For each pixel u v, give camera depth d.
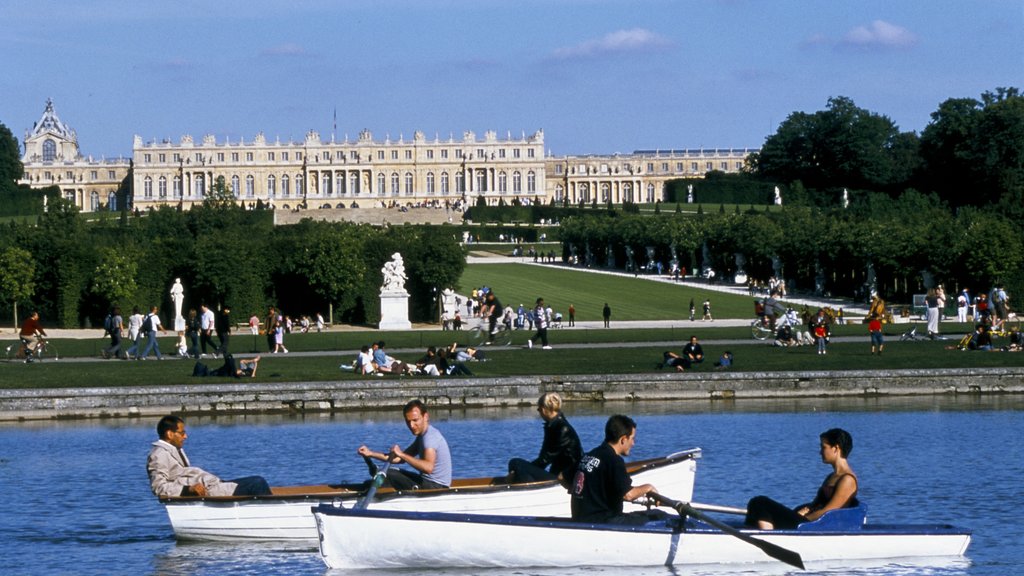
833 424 54.56
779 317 93.75
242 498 34.56
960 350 74.62
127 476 44.56
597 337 91.38
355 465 46.03
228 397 60.66
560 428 33.62
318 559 33.28
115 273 110.88
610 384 63.31
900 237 133.25
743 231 165.12
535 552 31.45
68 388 59.59
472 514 31.55
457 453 48.16
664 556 31.64
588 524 31.19
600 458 31.23
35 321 77.56
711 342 86.00
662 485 35.72
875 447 48.41
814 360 70.38
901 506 38.31
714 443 49.78
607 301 136.00
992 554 33.19
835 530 32.03
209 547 34.72
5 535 36.09
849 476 32.41
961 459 45.66
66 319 112.88
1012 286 122.62
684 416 57.78
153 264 113.75
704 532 31.75
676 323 109.62
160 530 36.56
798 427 53.81
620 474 31.17
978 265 122.81
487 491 33.56
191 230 169.75
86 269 113.00
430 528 31.36
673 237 180.38
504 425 55.81
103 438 53.28
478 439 51.62
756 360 71.12
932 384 64.62
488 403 62.28
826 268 149.62
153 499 40.72
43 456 48.78
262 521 34.69
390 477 34.16
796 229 155.62
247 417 59.78
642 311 125.19
